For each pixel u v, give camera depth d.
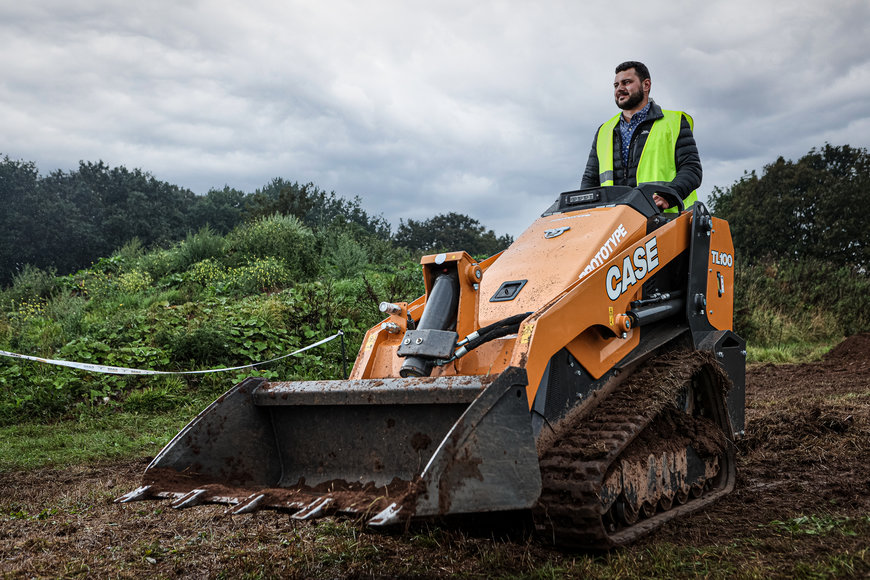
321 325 11.06
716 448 4.47
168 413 8.45
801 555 3.33
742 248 31.45
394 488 3.62
